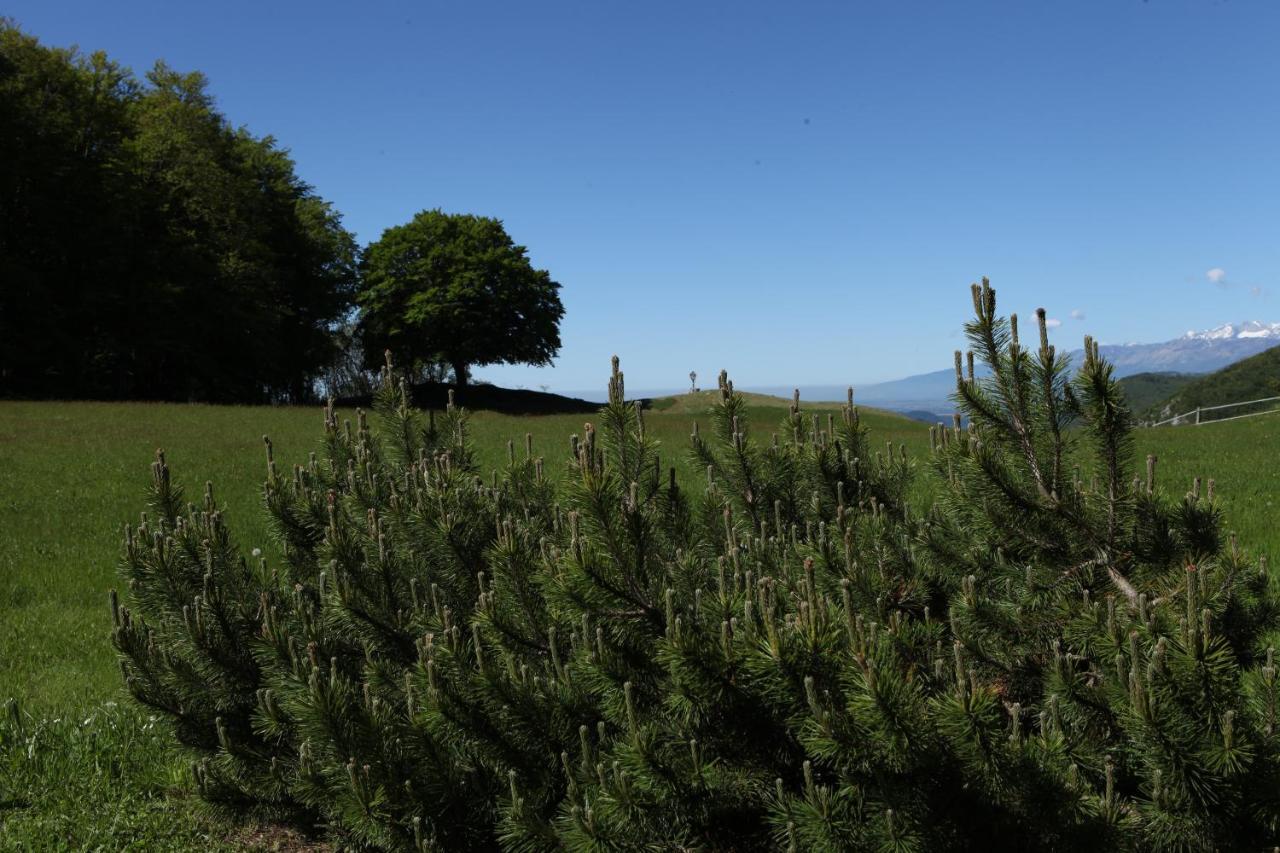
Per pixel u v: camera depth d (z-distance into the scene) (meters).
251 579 5.16
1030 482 3.80
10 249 44.84
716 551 5.15
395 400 6.61
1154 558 3.69
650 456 5.06
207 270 49.88
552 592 3.83
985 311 3.81
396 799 3.73
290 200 59.50
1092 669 3.54
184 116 51.44
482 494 5.27
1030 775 2.76
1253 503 12.28
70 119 44.69
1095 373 3.59
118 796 5.20
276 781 4.50
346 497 5.52
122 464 19.22
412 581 4.62
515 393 73.25
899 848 2.75
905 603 4.21
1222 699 2.66
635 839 3.26
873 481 5.43
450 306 66.88
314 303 61.81
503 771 3.83
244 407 38.09
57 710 6.25
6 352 43.41
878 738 2.77
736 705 3.25
